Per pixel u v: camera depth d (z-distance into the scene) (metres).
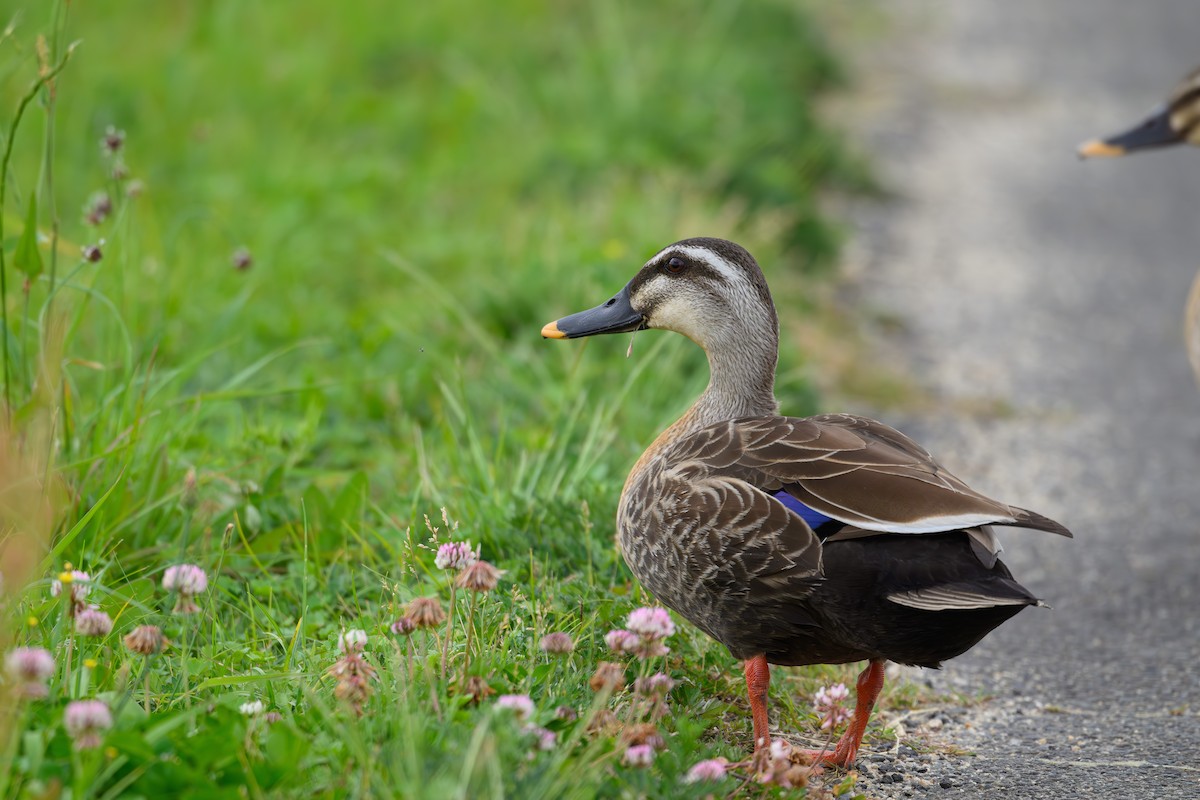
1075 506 12.30
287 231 15.66
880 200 20.72
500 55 22.25
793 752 6.86
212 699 6.69
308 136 19.48
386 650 7.24
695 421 8.59
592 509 9.35
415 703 6.41
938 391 14.84
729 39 24.50
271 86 20.50
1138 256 19.34
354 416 11.80
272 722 6.29
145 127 18.75
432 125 19.78
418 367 12.22
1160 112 14.45
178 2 23.17
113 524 8.73
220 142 18.53
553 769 5.76
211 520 9.17
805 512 6.95
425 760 5.83
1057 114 25.50
